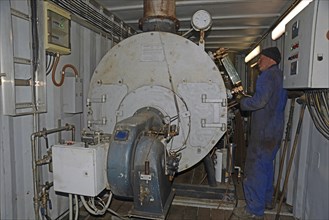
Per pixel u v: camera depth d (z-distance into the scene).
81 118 2.94
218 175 3.26
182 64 2.42
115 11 3.46
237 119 4.38
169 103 2.43
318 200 2.33
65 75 2.60
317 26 1.90
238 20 3.87
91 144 1.90
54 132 2.37
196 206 2.82
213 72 2.37
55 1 2.23
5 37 1.82
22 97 2.05
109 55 2.56
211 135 2.39
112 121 2.54
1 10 1.81
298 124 2.66
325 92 2.10
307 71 1.98
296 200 2.73
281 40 3.54
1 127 1.86
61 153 1.85
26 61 2.02
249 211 2.68
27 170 2.13
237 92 2.65
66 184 1.86
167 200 1.86
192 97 2.40
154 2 2.52
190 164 2.43
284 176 3.11
